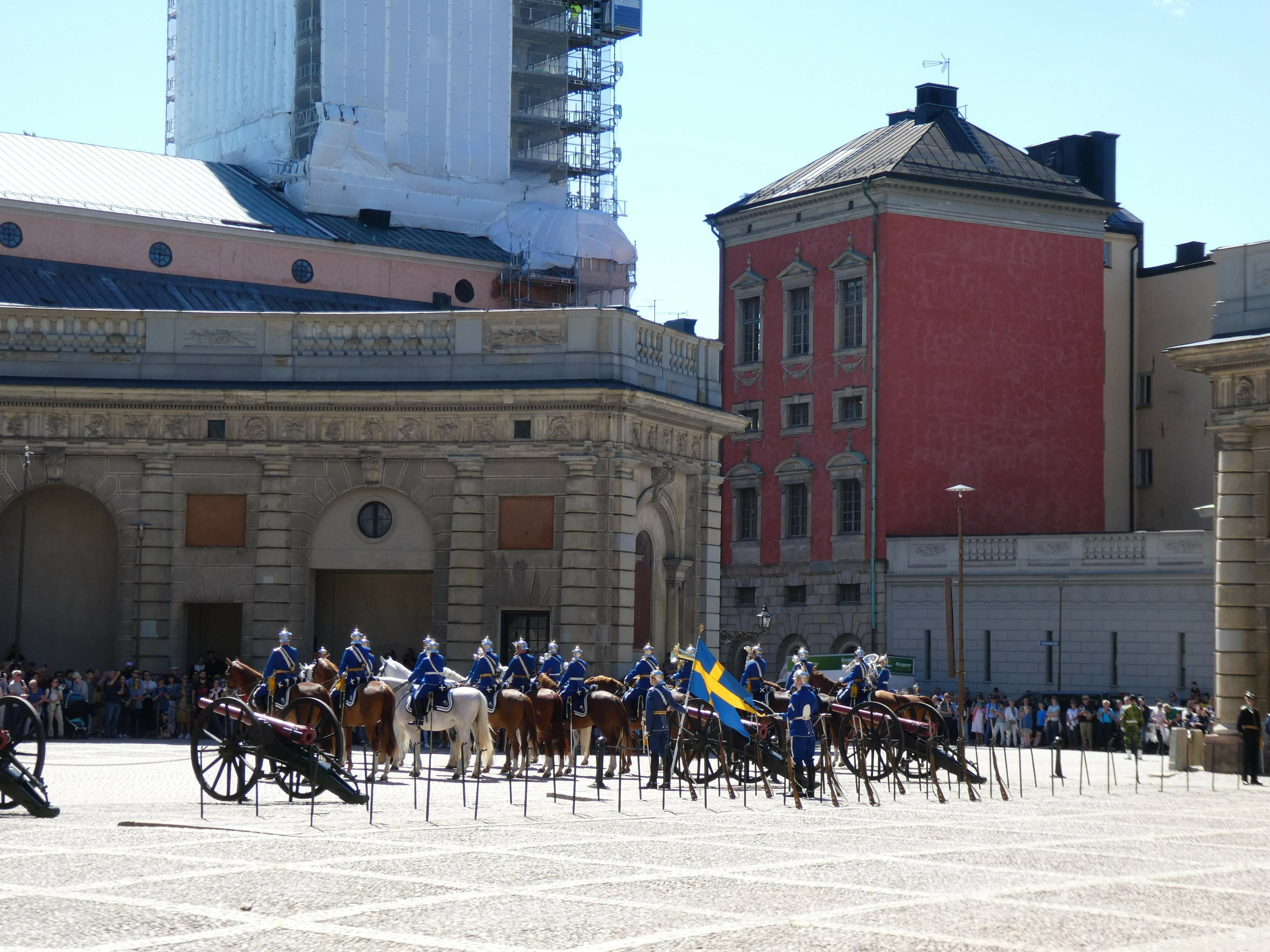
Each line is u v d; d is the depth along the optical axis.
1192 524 83.50
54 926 17.06
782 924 17.81
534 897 19.47
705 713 36.72
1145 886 21.47
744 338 86.12
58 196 71.38
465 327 55.16
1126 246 86.06
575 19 103.88
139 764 41.31
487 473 54.47
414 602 56.31
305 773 30.41
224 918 17.67
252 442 54.84
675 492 58.62
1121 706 63.97
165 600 54.72
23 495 53.84
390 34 89.81
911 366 78.88
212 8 97.31
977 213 80.69
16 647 52.41
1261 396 49.09
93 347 55.56
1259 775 47.59
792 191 83.94
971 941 16.98
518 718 38.47
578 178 104.12
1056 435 81.88
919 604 76.25
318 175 82.12
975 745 66.00
